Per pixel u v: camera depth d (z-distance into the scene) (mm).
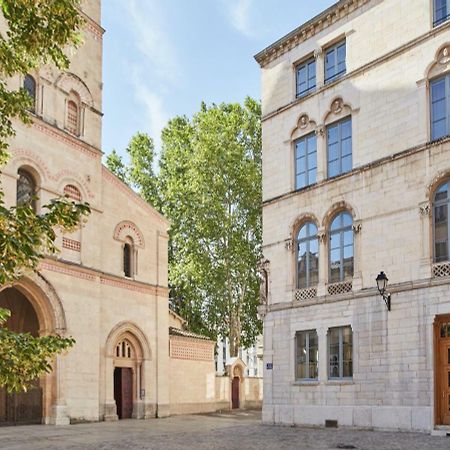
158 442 20969
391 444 19219
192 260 46625
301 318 28062
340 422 25641
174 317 46375
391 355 24188
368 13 27125
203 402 41844
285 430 25203
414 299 23703
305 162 29344
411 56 25203
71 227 9820
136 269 36594
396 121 25422
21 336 9344
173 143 52688
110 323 34062
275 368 28891
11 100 10625
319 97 28781
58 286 30094
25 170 29750
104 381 33125
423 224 23828
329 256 27531
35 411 29781
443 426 22328
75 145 32469
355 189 26547
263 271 30188
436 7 24844
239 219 47406
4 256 8852
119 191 36062
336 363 26469
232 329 47875
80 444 20625
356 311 25719
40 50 10469
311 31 29562
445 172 23344
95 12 35188
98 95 34812
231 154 46750
